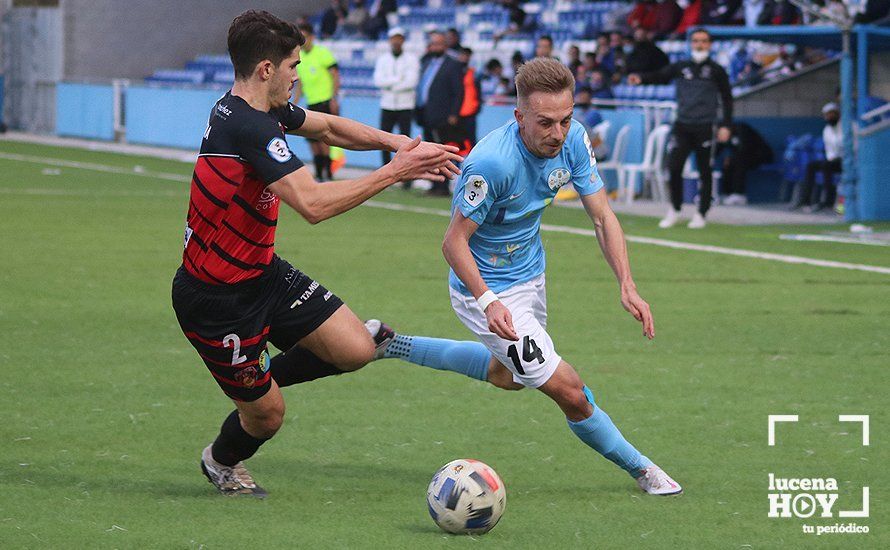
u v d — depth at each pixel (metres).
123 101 88.81
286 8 103.00
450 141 53.50
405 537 13.05
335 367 14.79
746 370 21.70
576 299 28.88
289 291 14.27
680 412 18.81
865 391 20.19
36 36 99.75
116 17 98.62
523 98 13.65
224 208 13.37
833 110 47.38
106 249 35.94
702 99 42.16
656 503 14.44
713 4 65.75
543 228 43.19
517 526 13.49
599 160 53.69
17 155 75.81
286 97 13.65
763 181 53.28
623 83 60.62
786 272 32.97
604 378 21.03
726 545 12.97
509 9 77.50
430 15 87.06
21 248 35.75
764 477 15.52
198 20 101.75
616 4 76.50
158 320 25.59
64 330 24.36
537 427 17.95
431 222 44.62
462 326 25.31
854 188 45.41
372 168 68.06
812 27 45.72
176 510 13.95
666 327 25.56
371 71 83.06
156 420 18.02
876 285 30.95
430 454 16.52
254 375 13.90
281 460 16.19
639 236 40.62
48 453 16.28
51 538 12.88
